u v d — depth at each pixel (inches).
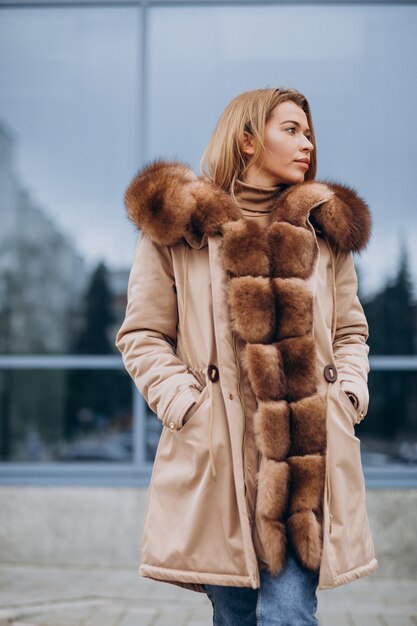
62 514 267.6
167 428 123.0
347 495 121.2
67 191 282.0
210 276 122.3
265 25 276.4
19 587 238.7
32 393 280.7
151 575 120.5
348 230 127.6
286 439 115.2
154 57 278.5
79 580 248.7
